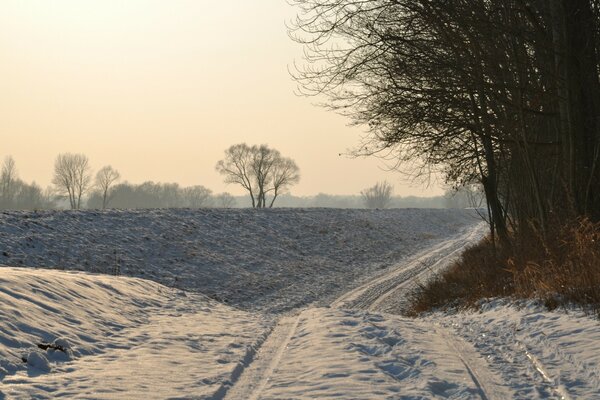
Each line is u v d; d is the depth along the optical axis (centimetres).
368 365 870
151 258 3450
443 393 744
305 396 714
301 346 1057
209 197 17075
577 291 1267
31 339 901
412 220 7519
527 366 874
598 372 788
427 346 1032
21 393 693
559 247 1530
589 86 1611
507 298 1552
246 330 1270
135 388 754
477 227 8125
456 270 2553
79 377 795
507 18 1788
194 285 3194
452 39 1809
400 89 1898
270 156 11162
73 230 3422
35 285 1164
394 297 3055
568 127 1661
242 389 779
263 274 3694
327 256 4609
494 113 2067
